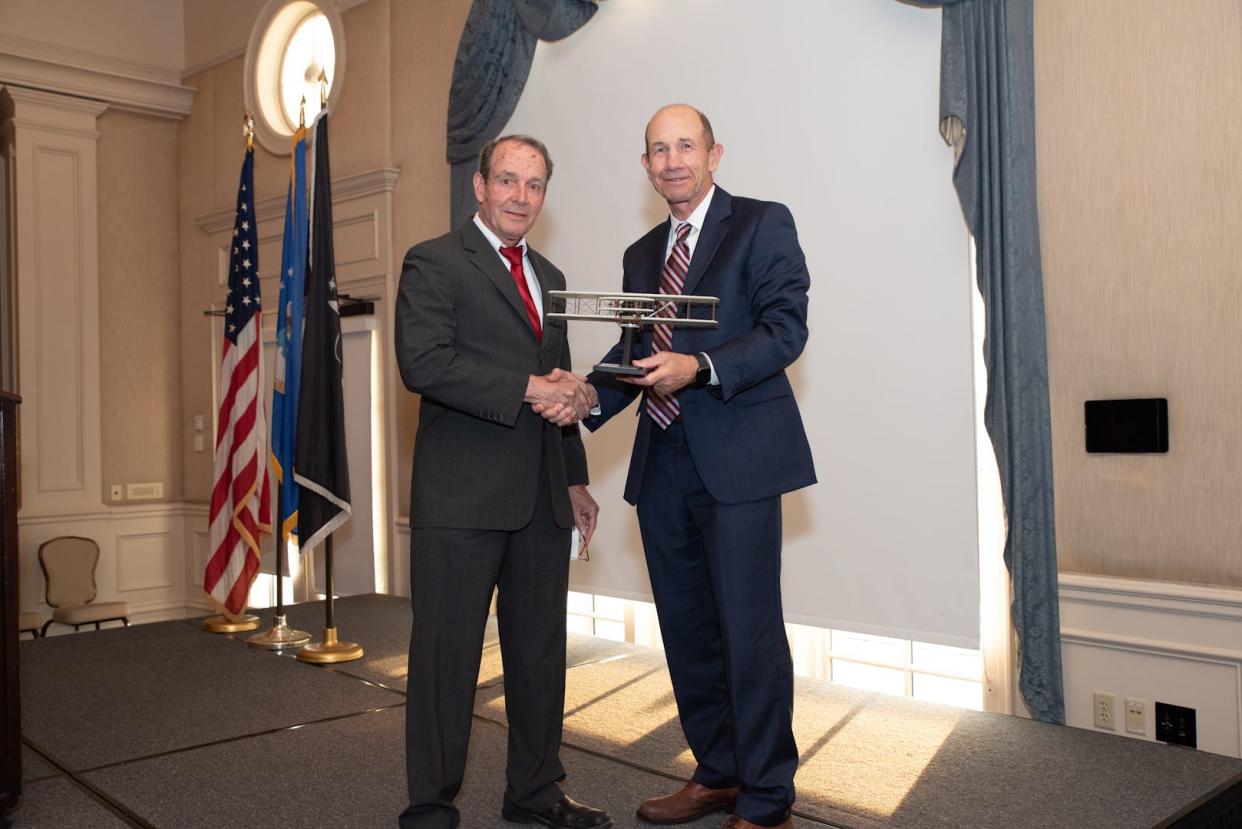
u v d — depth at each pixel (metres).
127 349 7.64
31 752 3.26
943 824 2.63
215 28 7.58
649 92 4.89
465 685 2.38
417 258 2.38
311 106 7.07
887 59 4.10
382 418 6.30
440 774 2.34
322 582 6.72
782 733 2.31
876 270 4.12
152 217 7.81
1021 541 3.60
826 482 4.23
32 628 6.27
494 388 2.30
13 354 7.19
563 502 2.54
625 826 2.58
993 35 3.69
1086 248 3.62
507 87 5.37
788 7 4.39
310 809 2.74
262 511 5.25
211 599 5.30
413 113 6.15
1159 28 3.46
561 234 5.28
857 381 4.16
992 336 3.68
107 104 7.51
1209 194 3.36
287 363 4.94
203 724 3.56
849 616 4.16
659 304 2.45
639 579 4.87
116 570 7.48
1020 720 3.62
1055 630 3.57
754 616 2.32
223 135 7.57
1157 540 3.47
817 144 4.30
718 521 2.35
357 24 6.52
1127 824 2.62
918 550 3.98
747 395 2.38
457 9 5.91
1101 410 3.55
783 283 2.35
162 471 7.78
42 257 7.20
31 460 7.11
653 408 2.49
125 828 2.62
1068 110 3.67
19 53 6.96
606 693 4.00
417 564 2.38
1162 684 3.41
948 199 3.94
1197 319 3.39
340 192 6.49
